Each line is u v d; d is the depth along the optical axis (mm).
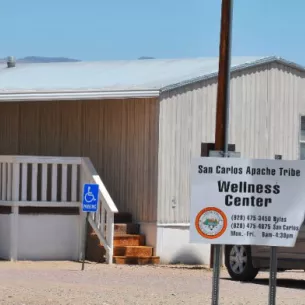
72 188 25469
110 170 27000
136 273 22469
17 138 28922
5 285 18859
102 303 16469
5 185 25141
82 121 27672
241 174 12188
